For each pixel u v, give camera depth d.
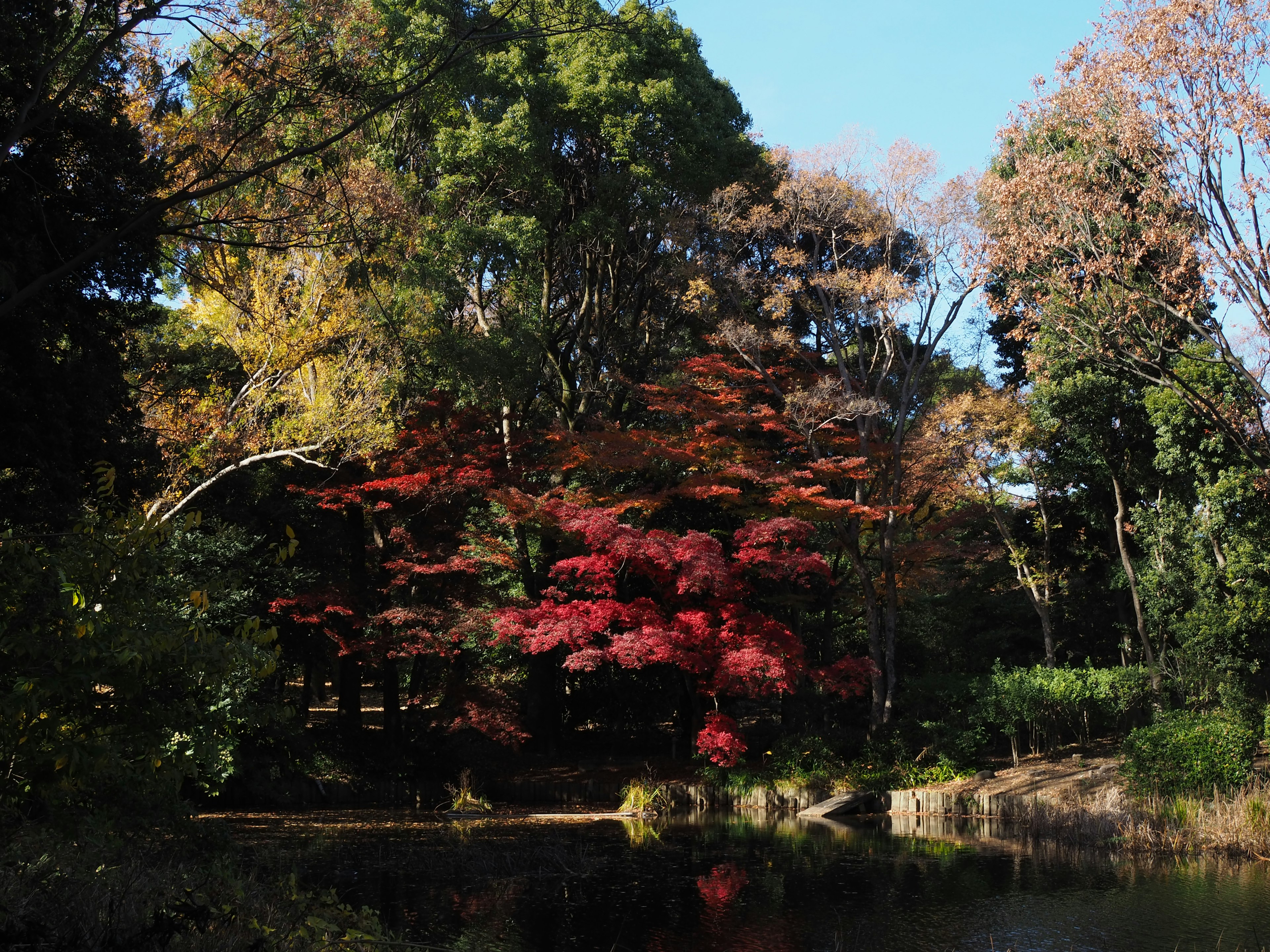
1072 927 12.96
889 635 29.70
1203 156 19.02
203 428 20.61
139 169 13.39
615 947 11.66
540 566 32.31
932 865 17.64
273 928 7.02
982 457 30.62
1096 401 27.78
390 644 26.97
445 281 24.89
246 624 6.63
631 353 33.75
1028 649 35.06
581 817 24.73
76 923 6.00
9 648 5.52
